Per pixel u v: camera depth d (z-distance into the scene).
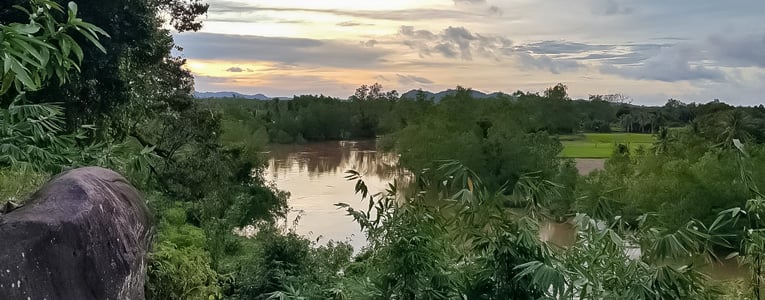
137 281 2.95
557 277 2.72
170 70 21.75
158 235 7.48
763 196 3.10
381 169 43.88
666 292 2.78
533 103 57.81
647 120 55.34
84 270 2.50
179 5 21.00
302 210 29.33
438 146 40.31
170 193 19.88
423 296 3.08
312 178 45.16
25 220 2.38
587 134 60.34
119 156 4.70
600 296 2.82
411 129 45.06
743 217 3.08
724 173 20.44
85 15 12.30
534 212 3.12
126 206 3.04
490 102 49.41
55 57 2.57
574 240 3.07
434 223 3.20
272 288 7.73
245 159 29.62
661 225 3.02
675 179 22.91
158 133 21.47
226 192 23.52
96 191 2.81
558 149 40.88
